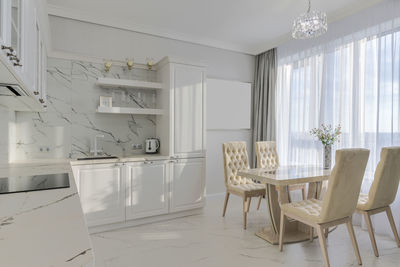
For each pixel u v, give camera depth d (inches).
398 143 111.1
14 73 48.9
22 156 119.6
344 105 133.6
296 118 160.7
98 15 133.3
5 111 98.2
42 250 25.6
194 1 120.6
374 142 121.1
